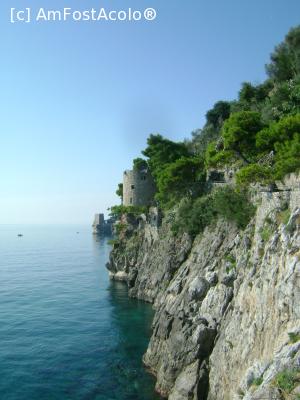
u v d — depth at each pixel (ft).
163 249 204.13
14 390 113.19
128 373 123.34
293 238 78.07
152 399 107.04
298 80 204.54
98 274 334.03
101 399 107.34
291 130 133.18
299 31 244.63
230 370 87.81
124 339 155.53
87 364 131.23
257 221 102.68
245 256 106.22
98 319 184.85
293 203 84.69
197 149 310.04
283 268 77.41
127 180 293.64
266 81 262.47
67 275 329.72
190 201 186.70
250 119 146.10
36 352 142.51
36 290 261.03
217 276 123.95
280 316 73.05
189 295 122.93
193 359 103.96
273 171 116.26
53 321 182.70
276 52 260.42
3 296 241.55
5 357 137.69
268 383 64.80
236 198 132.16
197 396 96.68
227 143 147.84
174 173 209.56
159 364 120.98
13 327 173.58
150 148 276.21
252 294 88.69
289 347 65.82
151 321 178.70
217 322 107.55
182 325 114.83
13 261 449.48
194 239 178.09
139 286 226.17
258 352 78.13
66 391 112.47
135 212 285.84
